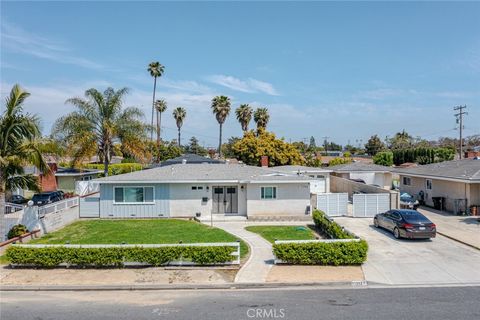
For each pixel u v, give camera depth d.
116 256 16.39
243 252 18.81
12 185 21.20
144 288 14.33
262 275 15.41
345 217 29.00
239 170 31.38
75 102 39.09
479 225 25.27
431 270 16.06
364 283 14.51
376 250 19.27
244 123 79.56
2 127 19.81
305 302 12.53
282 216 27.84
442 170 33.72
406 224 21.00
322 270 16.03
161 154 82.62
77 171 46.41
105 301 12.94
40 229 23.19
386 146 125.44
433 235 20.89
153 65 72.56
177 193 28.84
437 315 11.23
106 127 39.16
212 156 107.69
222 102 78.94
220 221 27.31
